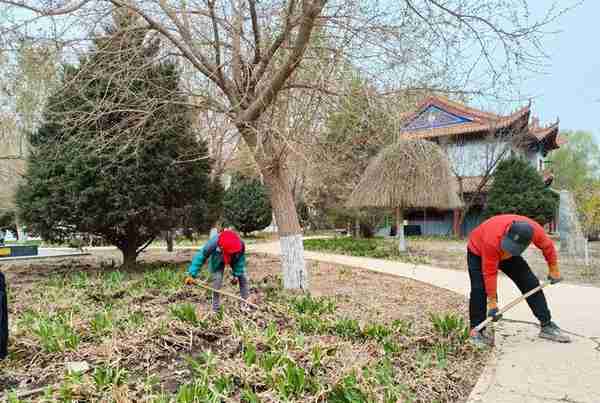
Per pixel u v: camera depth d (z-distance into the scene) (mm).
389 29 6449
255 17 7160
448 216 27297
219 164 11125
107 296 6984
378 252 15844
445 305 7168
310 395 3303
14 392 3115
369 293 8102
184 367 3893
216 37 7402
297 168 8906
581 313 6312
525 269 5102
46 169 9070
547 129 29141
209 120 9289
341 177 21125
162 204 9625
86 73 8414
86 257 15773
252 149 7461
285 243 7855
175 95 8375
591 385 3729
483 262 4727
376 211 21734
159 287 7688
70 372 3373
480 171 24953
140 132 8336
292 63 6703
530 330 5457
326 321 5344
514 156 23000
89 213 9070
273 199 7891
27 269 11414
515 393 3598
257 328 4801
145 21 7727
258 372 3564
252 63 7668
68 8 6910
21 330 4637
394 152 14883
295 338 4383
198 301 6703
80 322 4953
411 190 14648
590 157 42062
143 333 4523
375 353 4375
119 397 3047
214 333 4809
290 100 7438
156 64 8109
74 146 8531
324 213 28562
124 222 9172
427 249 17359
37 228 9367
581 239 15492
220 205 11164
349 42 6617
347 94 6793
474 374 4148
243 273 6305
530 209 21094
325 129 7672
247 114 7203
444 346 4719
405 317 6246
